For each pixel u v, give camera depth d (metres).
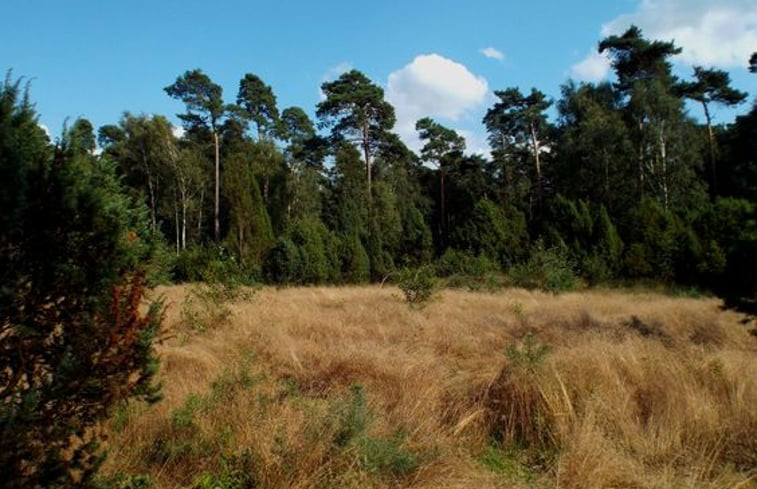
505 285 21.44
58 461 2.69
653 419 4.91
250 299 13.15
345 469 3.91
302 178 44.72
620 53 37.16
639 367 5.92
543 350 6.00
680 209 29.56
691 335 9.04
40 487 2.63
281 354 7.56
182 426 4.48
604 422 4.83
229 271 13.96
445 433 4.86
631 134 34.50
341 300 14.63
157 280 6.10
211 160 46.28
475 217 32.44
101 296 2.78
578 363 5.90
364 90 39.00
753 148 18.98
